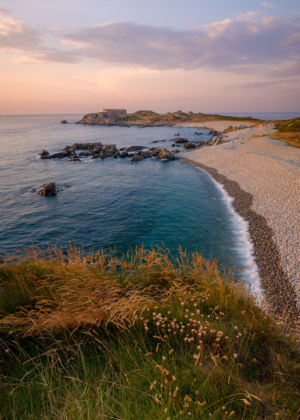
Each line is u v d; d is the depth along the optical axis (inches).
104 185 1374.3
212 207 968.9
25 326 149.6
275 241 635.5
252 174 1332.4
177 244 670.5
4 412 105.2
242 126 4419.3
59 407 106.3
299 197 896.9
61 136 4323.3
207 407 100.5
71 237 740.0
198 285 216.5
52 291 186.9
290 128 2876.5
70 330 154.1
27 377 124.5
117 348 142.2
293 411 105.4
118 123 7544.3
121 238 722.2
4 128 6560.0
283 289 446.6
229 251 618.5
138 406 105.8
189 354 135.6
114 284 201.3
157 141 3503.9
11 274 216.2
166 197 1127.6
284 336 155.2
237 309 182.1
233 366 123.6
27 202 1090.7
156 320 160.7
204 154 2139.5
